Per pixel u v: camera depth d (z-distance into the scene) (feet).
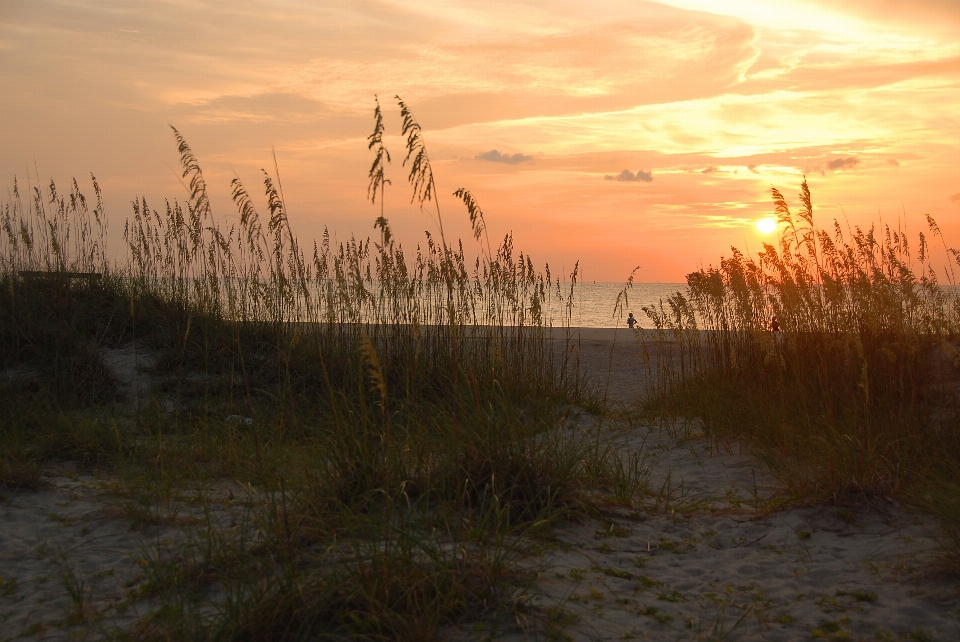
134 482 18.21
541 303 31.09
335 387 26.86
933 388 22.86
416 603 10.39
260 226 16.29
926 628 10.96
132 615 11.51
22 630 11.09
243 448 20.94
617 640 10.55
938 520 15.15
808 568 13.64
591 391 34.63
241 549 12.48
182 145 15.69
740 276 26.99
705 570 13.62
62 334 29.19
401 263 28.14
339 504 13.53
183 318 32.24
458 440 15.97
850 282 23.56
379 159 14.43
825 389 21.20
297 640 10.11
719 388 27.53
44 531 15.24
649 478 20.47
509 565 12.41
